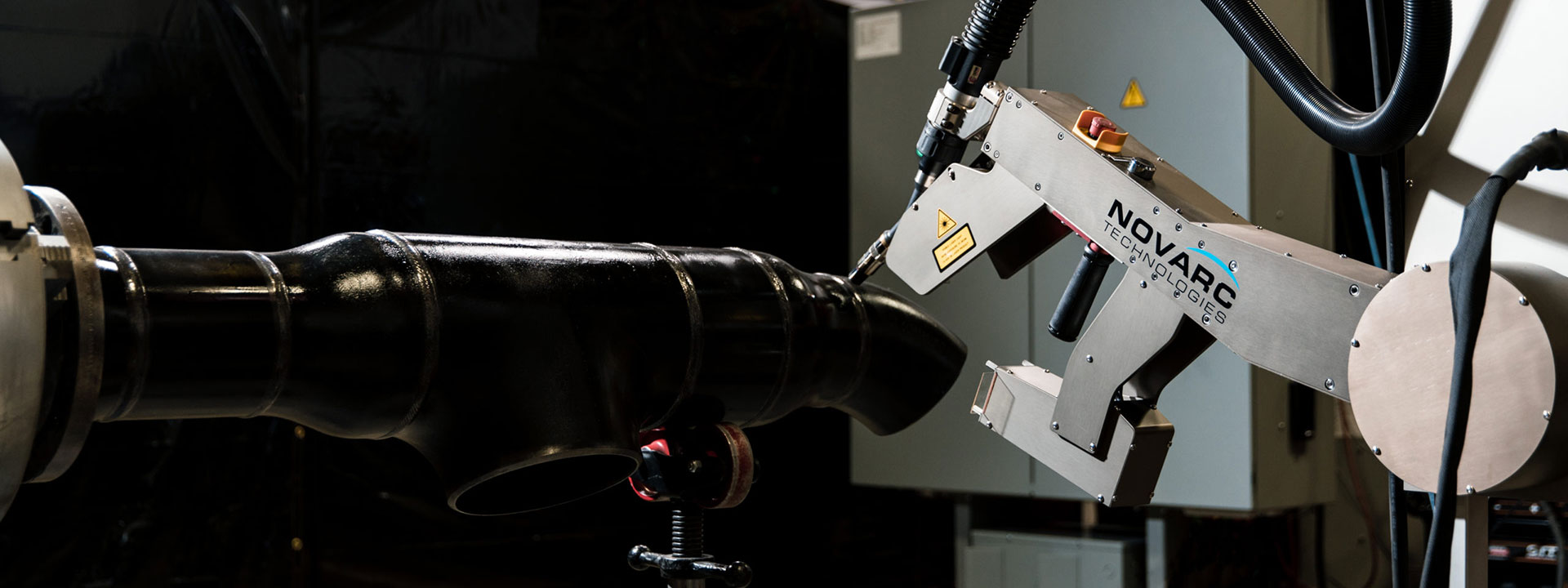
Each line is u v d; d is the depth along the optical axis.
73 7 2.27
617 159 3.10
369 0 2.63
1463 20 1.17
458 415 1.22
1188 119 2.52
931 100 2.90
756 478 1.42
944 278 1.29
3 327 0.85
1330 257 0.94
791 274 1.50
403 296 1.20
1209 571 2.70
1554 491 0.85
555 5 2.97
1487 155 1.15
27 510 2.24
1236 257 0.95
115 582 2.33
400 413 1.23
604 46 3.07
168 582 2.38
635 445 1.28
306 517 2.56
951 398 2.91
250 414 1.20
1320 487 2.68
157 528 2.38
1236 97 2.44
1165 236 1.01
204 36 2.42
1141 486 1.20
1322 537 2.74
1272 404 2.52
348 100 2.60
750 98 3.40
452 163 2.78
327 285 1.19
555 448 1.21
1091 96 2.68
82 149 2.29
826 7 3.59
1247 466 2.46
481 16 2.82
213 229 2.43
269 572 2.50
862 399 1.61
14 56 2.21
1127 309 1.14
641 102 3.15
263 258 1.21
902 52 2.96
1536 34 1.11
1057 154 1.11
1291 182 2.52
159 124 2.37
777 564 3.43
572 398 1.24
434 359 1.20
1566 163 0.82
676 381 1.37
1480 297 0.75
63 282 0.98
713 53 3.31
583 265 1.31
